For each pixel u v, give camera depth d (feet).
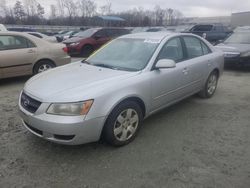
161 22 203.31
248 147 13.23
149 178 10.76
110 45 17.07
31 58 25.03
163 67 14.15
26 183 10.41
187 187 10.25
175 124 15.76
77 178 10.72
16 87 23.86
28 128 12.44
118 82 12.69
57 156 12.19
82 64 15.75
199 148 13.05
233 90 23.40
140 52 15.31
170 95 15.85
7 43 24.00
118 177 10.81
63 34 84.58
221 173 11.09
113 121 12.34
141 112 13.83
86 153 12.44
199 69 18.26
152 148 12.99
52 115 11.29
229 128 15.35
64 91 11.78
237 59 31.65
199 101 20.01
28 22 169.99
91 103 11.44
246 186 10.30
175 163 11.77
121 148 12.94
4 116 16.71
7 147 12.91
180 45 17.06
